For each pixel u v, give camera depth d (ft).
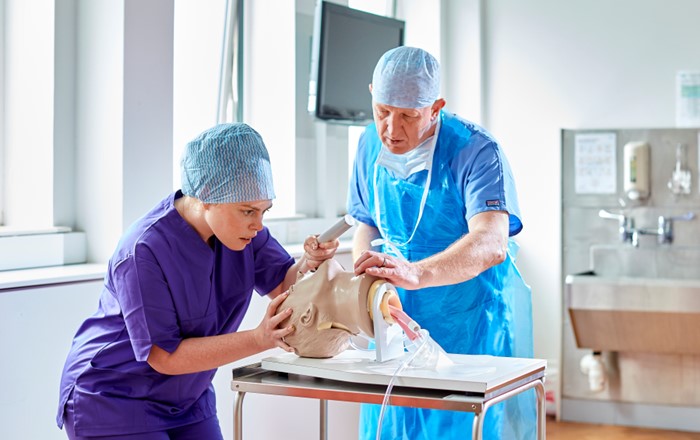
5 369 7.19
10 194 9.27
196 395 6.51
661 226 14.65
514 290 8.50
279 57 12.62
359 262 6.29
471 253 7.20
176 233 6.13
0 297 7.13
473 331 8.10
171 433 6.47
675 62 14.78
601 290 13.87
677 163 14.61
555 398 15.19
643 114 14.98
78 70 9.02
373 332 6.23
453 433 7.95
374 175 8.43
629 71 15.03
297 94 12.87
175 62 11.10
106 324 6.23
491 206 7.66
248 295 6.83
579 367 15.03
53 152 8.89
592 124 15.29
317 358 6.39
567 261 15.25
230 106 11.72
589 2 15.21
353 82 12.64
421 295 8.14
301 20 12.84
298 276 6.70
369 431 8.40
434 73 7.50
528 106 15.67
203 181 5.98
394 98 7.38
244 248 6.70
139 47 8.79
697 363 14.35
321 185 13.29
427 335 6.17
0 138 9.29
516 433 8.39
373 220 8.79
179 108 11.16
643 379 14.65
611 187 14.99
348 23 12.29
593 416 14.97
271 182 6.16
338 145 13.87
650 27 14.89
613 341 14.30
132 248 5.97
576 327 14.32
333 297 6.23
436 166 8.00
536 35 15.58
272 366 6.34
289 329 6.23
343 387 5.96
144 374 6.14
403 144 7.64
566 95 15.42
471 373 5.86
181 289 6.11
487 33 15.92
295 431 10.73
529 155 15.66
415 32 15.85
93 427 6.04
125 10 8.61
